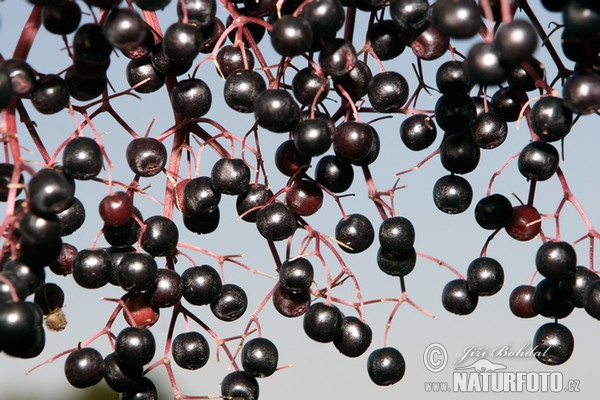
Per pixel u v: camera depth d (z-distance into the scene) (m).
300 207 0.31
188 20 0.30
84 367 0.31
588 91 0.28
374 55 0.31
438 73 0.31
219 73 0.31
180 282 0.31
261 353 0.32
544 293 0.32
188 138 0.32
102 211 0.31
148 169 0.31
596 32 0.28
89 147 0.30
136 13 0.29
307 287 0.31
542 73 0.31
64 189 0.29
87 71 0.30
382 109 0.31
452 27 0.28
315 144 0.30
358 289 0.32
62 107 0.30
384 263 0.32
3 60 0.30
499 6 0.30
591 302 0.31
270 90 0.30
